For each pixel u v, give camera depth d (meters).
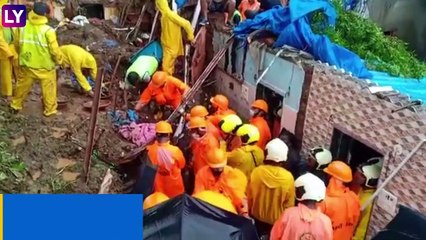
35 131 8.24
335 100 8.10
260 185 7.00
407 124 6.81
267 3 12.17
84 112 9.35
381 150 7.28
